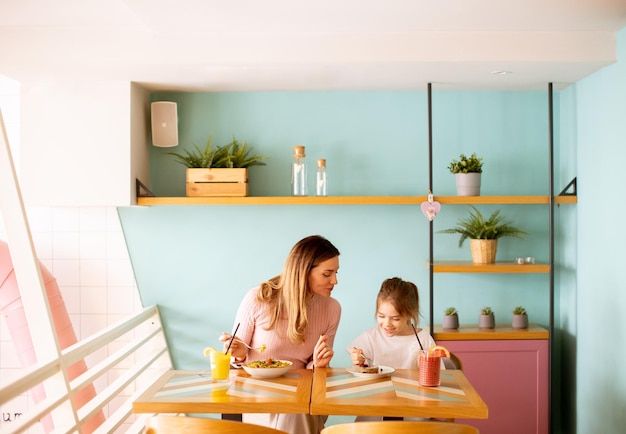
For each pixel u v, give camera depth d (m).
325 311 3.01
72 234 4.15
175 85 3.86
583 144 3.77
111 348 4.16
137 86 3.84
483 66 3.45
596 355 3.60
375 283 4.12
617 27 3.25
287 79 3.74
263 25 3.21
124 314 4.15
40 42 3.35
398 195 4.10
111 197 3.71
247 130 4.09
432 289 3.82
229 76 3.65
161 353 4.03
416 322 3.08
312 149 4.09
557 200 3.83
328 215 4.11
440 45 3.35
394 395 2.39
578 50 3.34
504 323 4.13
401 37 3.35
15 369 4.21
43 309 2.62
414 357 3.11
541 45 3.34
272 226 4.11
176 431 2.15
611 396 3.40
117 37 3.35
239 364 2.83
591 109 3.65
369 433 2.10
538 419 3.82
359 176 4.09
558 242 4.14
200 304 4.13
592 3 2.90
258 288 2.97
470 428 2.12
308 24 3.21
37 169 3.72
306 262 2.85
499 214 4.14
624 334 3.25
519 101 4.11
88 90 3.72
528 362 3.82
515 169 4.11
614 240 3.36
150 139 4.06
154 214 4.12
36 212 4.15
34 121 3.72
